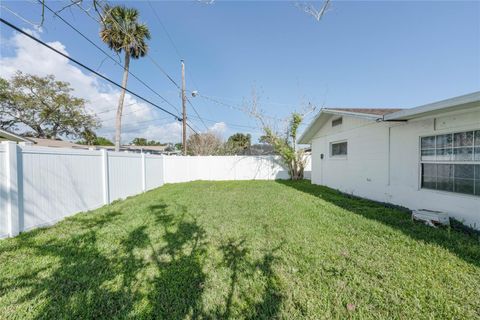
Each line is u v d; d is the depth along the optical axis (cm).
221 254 289
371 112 632
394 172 561
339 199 668
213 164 1398
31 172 397
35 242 332
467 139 387
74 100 2105
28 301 197
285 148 1305
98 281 228
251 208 549
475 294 199
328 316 177
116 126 1239
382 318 173
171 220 449
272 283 222
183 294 207
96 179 595
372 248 299
